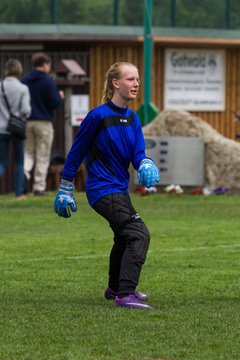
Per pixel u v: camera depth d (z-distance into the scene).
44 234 19.94
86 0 35.84
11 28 34.94
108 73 12.28
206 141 29.08
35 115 27.41
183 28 37.62
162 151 29.14
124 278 11.98
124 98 12.21
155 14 37.19
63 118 32.09
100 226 21.28
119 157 12.16
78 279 14.68
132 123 12.28
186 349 9.90
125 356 9.63
